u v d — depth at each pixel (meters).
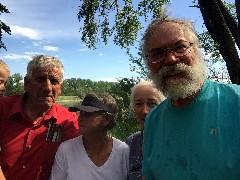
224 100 0.48
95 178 0.74
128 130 2.73
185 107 0.51
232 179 0.45
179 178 0.50
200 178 0.48
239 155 0.45
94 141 0.75
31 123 0.84
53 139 0.84
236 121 0.46
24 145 0.83
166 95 0.52
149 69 0.55
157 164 0.56
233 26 2.29
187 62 0.50
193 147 0.49
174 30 0.51
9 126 0.85
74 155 0.75
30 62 0.84
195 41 0.52
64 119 0.88
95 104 0.77
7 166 0.82
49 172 0.83
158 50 0.51
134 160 0.76
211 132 0.47
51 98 0.83
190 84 0.49
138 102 0.83
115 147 0.78
